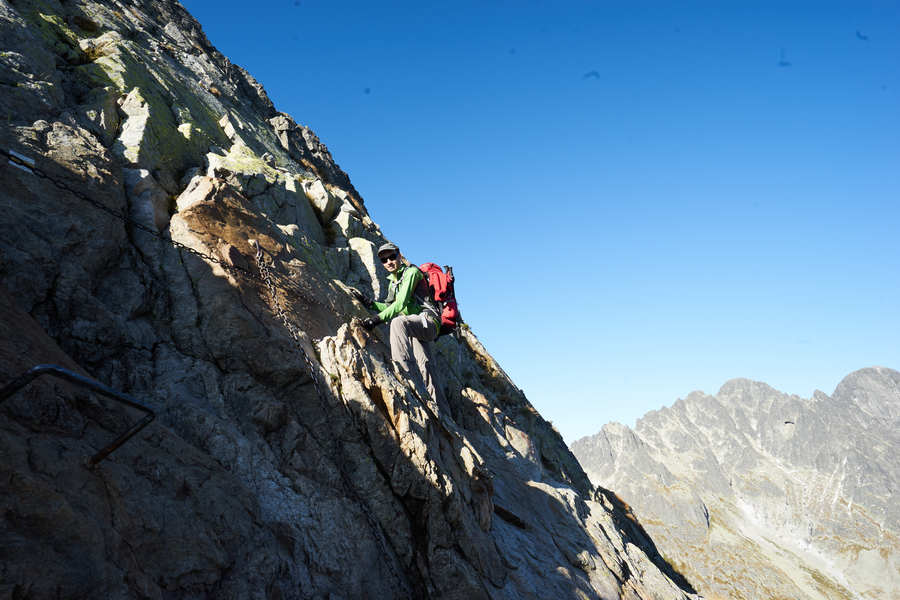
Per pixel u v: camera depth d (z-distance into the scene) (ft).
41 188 21.80
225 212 28.66
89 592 11.51
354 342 27.48
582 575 34.22
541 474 47.96
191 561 14.97
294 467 21.50
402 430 25.21
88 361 19.70
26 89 26.17
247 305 25.04
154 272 24.45
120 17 48.91
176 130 34.53
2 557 10.43
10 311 16.94
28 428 13.80
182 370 21.86
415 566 22.72
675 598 41.09
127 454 16.02
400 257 28.37
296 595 17.54
